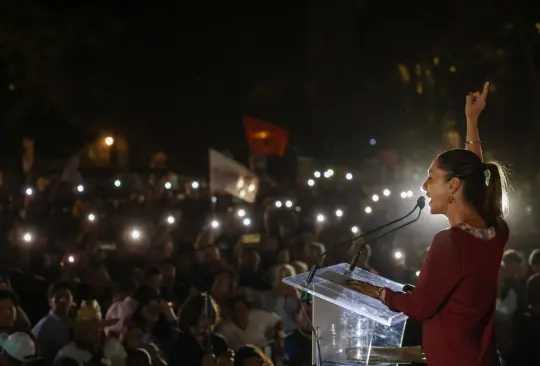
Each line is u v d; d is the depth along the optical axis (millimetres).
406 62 25453
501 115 20688
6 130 24484
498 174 3766
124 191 18000
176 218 14633
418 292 3557
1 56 24469
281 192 18641
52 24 25250
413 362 3947
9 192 16578
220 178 16031
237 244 12391
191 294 9195
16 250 10688
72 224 12461
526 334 8969
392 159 21250
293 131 31219
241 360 6535
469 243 3533
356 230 12141
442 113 21797
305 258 10469
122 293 8617
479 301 3539
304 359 8297
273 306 9266
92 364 7168
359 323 4074
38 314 9672
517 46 20766
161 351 7852
